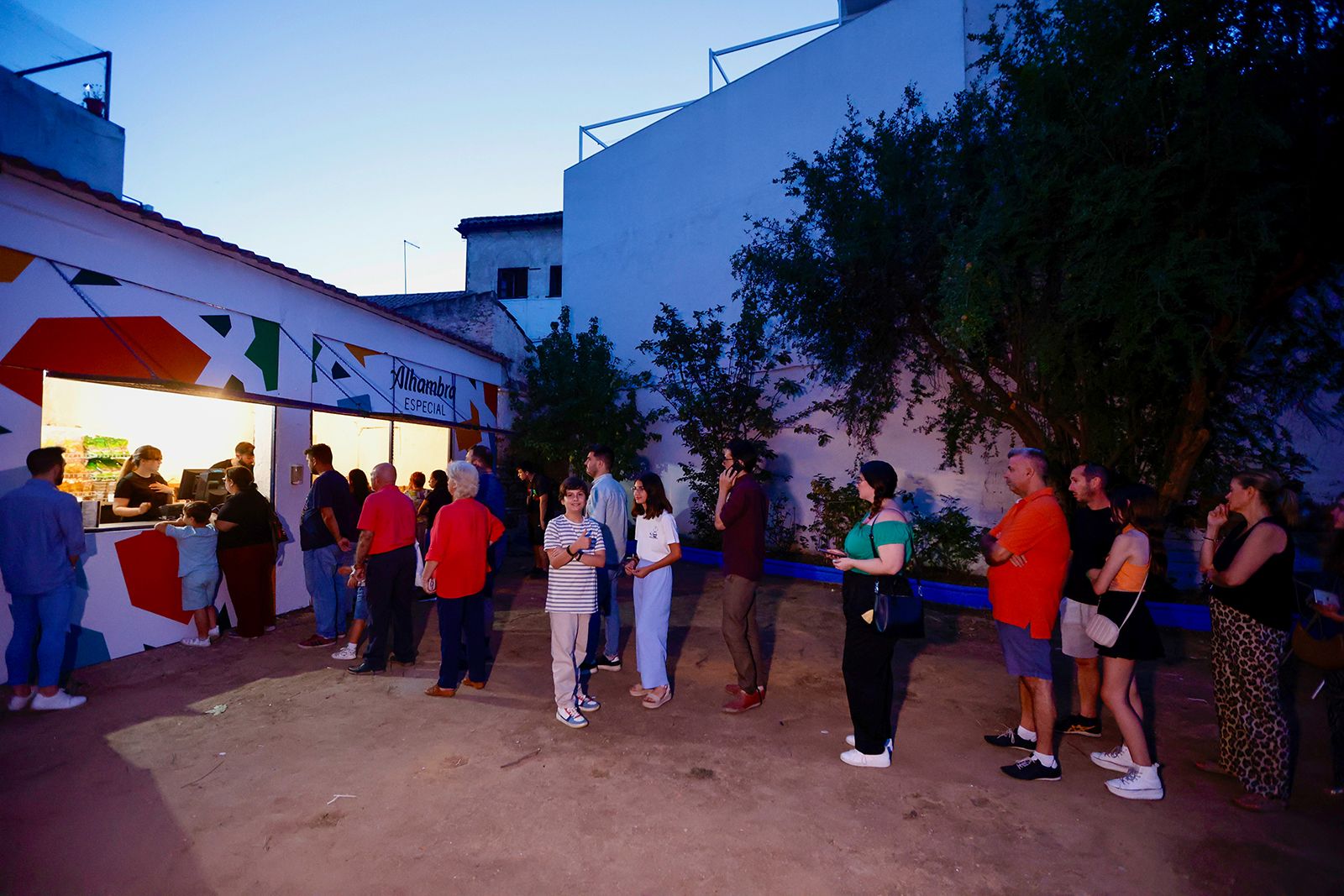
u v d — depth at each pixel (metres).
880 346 8.53
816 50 12.14
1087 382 7.24
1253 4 5.39
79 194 5.45
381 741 4.29
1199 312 5.88
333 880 2.88
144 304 6.15
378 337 9.80
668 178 14.70
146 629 6.02
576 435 13.83
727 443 5.00
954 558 9.47
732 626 4.85
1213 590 3.95
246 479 6.59
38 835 3.19
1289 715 4.93
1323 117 5.48
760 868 2.99
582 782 3.78
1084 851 3.14
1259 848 3.16
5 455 5.01
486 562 5.58
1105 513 4.32
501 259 22.22
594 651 5.50
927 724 4.71
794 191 8.88
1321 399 7.52
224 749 4.14
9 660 4.57
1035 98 6.38
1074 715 4.60
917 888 2.86
